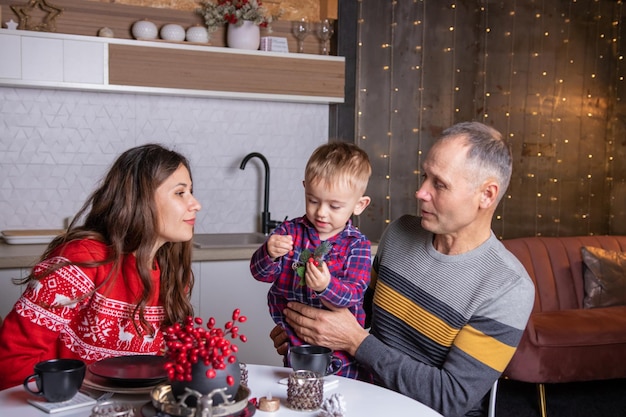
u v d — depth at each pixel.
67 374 1.32
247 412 1.29
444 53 4.71
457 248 1.82
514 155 5.04
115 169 1.77
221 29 3.80
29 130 3.54
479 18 4.81
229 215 3.99
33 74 3.26
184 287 1.87
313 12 4.07
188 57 3.54
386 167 4.60
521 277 1.74
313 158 1.95
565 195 5.22
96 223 1.78
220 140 3.92
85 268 1.67
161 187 1.74
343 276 1.91
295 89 3.79
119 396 1.41
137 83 3.46
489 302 1.72
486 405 2.04
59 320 1.63
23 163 3.54
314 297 1.91
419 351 1.85
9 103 3.48
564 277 4.04
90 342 1.71
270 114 4.02
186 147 3.85
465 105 4.82
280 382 1.53
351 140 4.12
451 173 1.72
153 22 3.68
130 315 1.72
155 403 1.24
